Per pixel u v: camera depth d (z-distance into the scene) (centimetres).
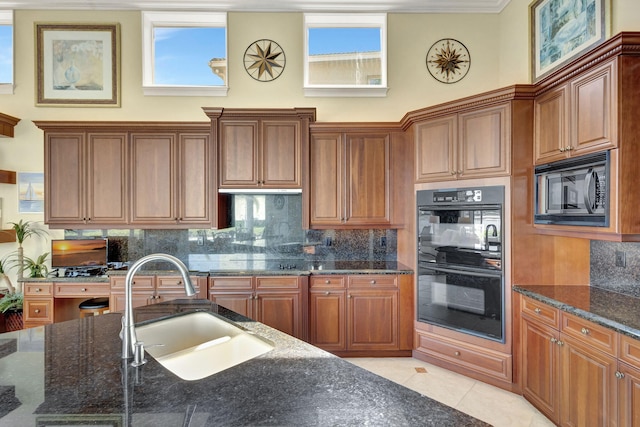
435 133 270
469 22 347
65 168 308
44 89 340
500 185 237
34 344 124
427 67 348
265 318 288
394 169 315
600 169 182
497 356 239
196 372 138
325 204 314
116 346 123
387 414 83
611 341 157
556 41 266
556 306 191
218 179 306
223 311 165
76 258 310
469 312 252
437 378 253
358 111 351
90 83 343
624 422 150
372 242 347
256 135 307
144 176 312
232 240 346
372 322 289
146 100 346
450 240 262
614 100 175
